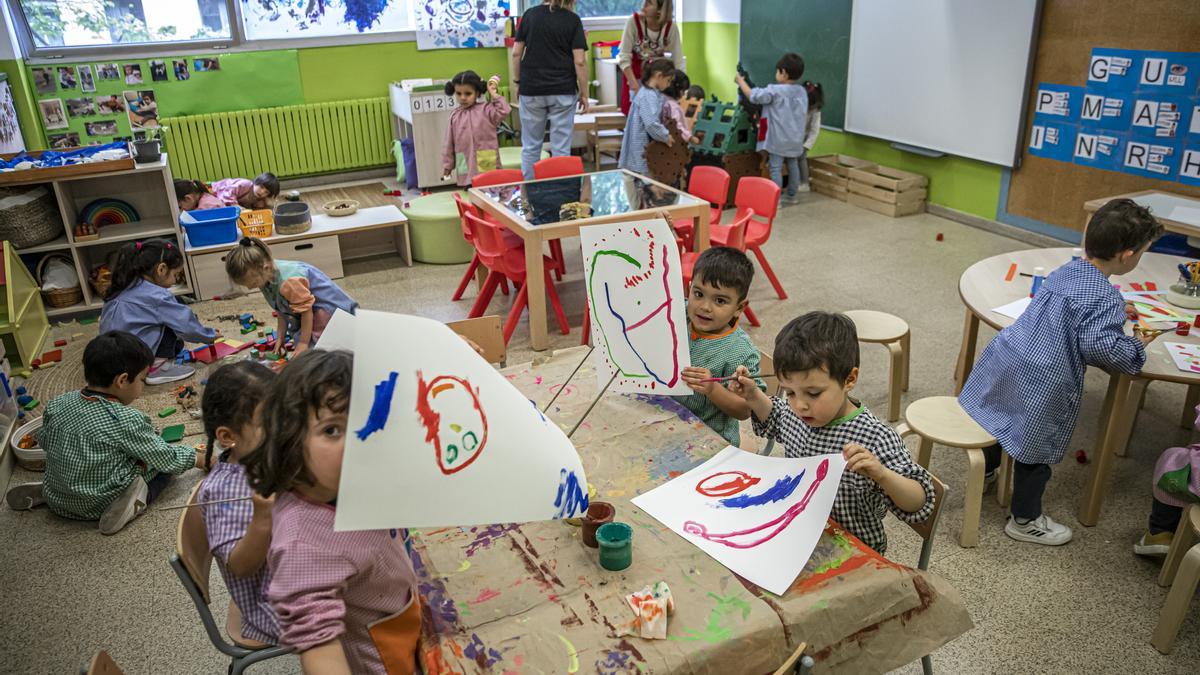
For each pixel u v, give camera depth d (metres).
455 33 7.23
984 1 5.15
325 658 1.05
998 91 5.20
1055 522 2.52
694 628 1.28
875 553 1.46
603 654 1.24
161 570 2.50
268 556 1.12
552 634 1.28
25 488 2.76
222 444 1.76
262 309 4.48
